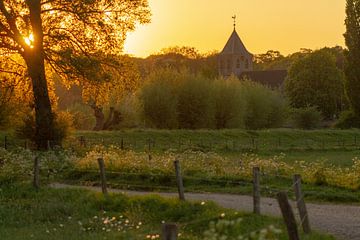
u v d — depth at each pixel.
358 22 84.06
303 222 14.45
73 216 18.09
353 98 83.81
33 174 24.98
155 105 70.31
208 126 74.06
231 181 24.66
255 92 85.00
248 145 56.72
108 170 27.55
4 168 26.36
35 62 41.06
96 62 41.97
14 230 16.17
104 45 43.81
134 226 16.17
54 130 41.59
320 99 109.00
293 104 110.69
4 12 40.03
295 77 111.69
